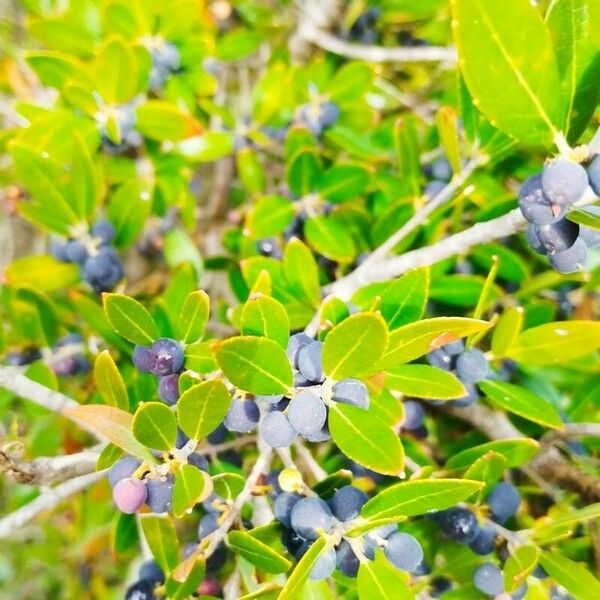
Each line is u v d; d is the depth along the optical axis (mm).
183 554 160
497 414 208
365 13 280
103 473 181
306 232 222
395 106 292
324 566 125
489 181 212
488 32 101
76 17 237
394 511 130
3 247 338
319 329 160
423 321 119
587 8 107
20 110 224
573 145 113
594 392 218
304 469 208
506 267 210
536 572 167
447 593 172
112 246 216
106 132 220
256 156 265
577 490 188
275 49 307
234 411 137
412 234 208
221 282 288
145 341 151
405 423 186
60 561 341
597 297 237
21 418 249
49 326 217
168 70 240
